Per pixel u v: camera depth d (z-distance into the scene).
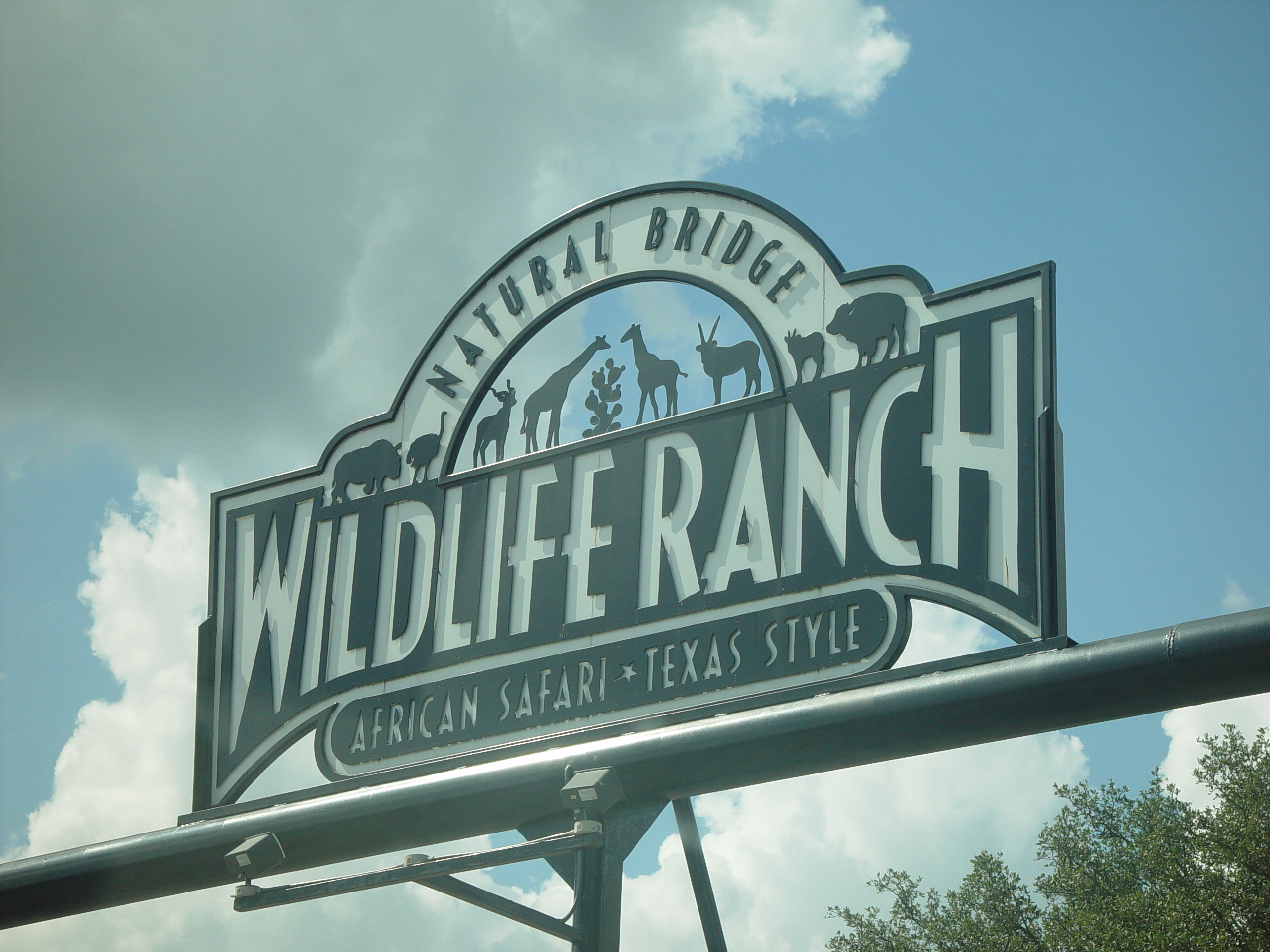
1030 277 8.99
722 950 9.05
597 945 8.77
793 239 10.20
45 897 11.20
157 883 10.94
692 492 10.02
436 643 10.77
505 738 10.06
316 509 11.89
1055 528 8.39
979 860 27.31
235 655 11.73
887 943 27.17
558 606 10.27
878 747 8.38
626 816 9.21
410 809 9.87
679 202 10.87
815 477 9.47
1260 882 23.53
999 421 8.81
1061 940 25.69
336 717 10.98
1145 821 26.80
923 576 8.77
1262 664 7.16
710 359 10.48
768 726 8.62
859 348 9.57
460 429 11.47
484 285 11.77
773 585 9.36
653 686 9.56
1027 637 8.20
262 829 10.41
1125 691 7.55
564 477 10.69
